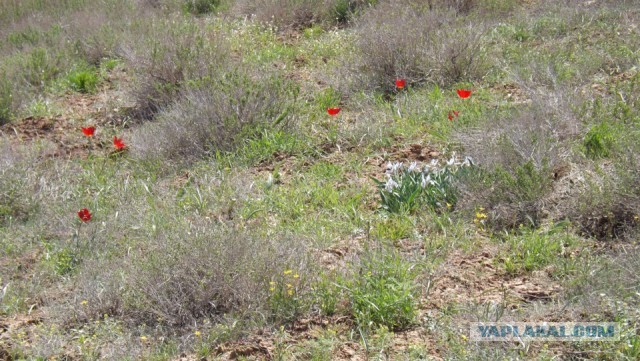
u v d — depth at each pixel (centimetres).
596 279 383
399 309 379
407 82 729
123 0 1195
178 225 491
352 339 369
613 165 483
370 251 441
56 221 537
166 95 736
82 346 382
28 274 478
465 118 607
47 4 1227
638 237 423
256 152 605
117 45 946
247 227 486
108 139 707
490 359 333
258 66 825
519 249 434
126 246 486
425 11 847
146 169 622
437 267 427
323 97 708
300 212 511
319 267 428
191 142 632
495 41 810
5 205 562
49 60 909
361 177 558
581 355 337
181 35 830
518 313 372
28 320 418
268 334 382
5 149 653
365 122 639
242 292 402
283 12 1042
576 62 698
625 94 611
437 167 542
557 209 463
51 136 723
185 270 412
